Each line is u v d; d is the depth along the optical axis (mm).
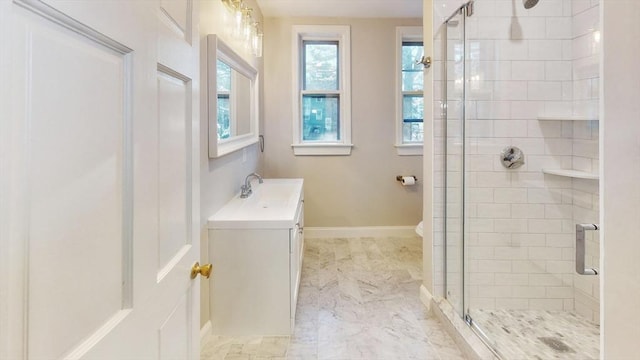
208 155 2172
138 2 697
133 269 682
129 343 670
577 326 2215
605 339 825
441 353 2023
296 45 4195
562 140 2430
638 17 714
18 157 418
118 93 632
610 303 805
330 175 4332
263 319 2195
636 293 725
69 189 504
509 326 2205
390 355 2004
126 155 657
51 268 471
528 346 1987
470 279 2443
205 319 2127
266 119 4250
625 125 753
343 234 4367
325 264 3465
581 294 2359
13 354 414
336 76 4348
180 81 1000
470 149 2455
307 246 4031
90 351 550
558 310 2424
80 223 529
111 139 609
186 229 1049
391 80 4285
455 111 2453
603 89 825
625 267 755
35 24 440
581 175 2316
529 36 2424
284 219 2166
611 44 794
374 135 4316
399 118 4297
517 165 2441
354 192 4355
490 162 2451
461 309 2361
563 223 2436
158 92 837
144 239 726
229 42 2625
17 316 420
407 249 3924
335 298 2719
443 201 2471
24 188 428
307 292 2828
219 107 2373
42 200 455
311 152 4285
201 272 1106
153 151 768
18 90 417
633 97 729
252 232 2172
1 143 396
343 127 4309
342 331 2250
